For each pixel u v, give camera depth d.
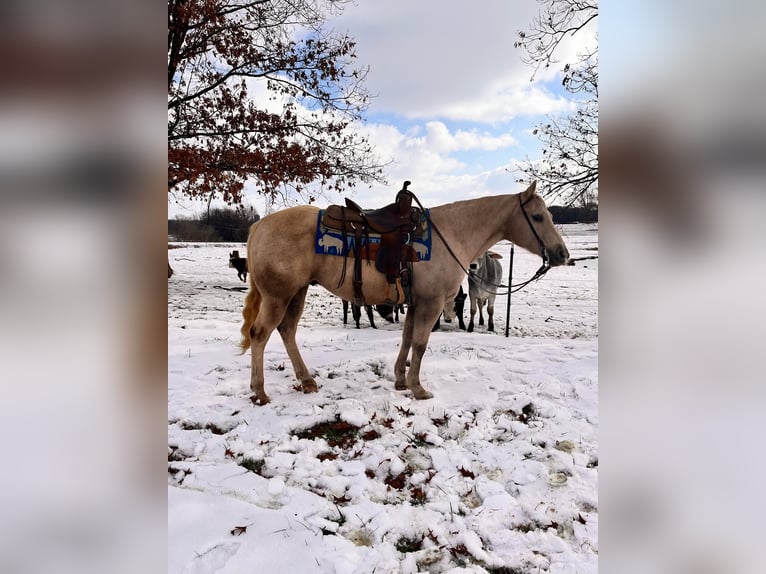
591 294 13.66
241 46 9.88
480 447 3.19
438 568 2.11
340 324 9.00
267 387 4.25
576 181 7.65
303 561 2.03
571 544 2.30
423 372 4.76
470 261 4.12
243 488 2.61
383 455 3.05
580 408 3.90
